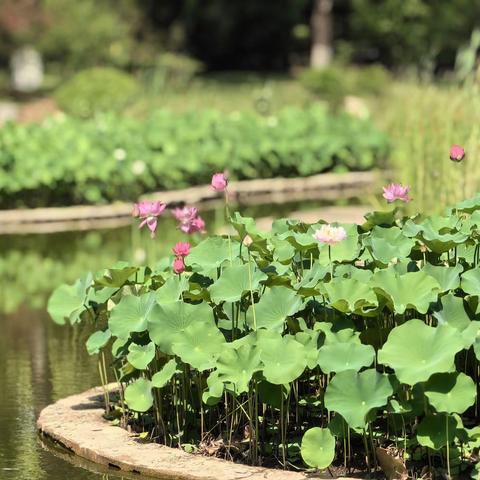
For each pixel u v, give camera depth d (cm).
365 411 504
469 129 1131
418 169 1167
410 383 494
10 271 1152
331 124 1933
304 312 597
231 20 4106
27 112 2634
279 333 555
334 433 527
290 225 655
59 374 772
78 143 1609
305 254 629
